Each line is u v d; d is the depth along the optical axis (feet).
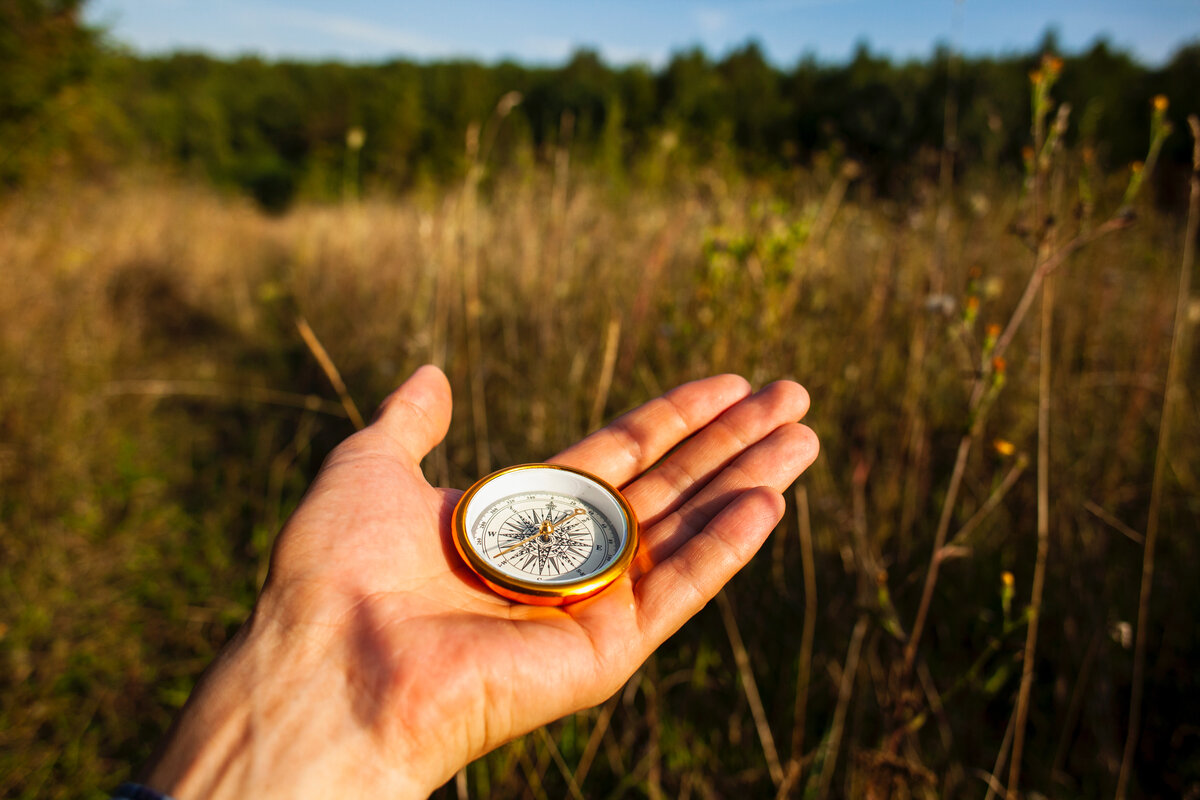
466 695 0.55
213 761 0.51
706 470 0.77
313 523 0.61
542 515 0.73
